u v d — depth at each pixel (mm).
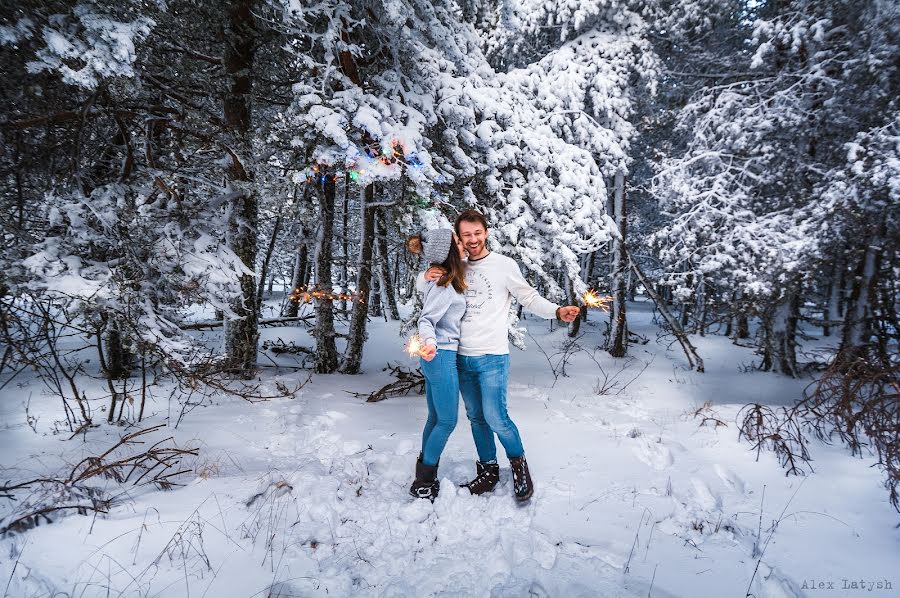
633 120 11969
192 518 2416
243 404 4773
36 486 2625
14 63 3014
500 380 2738
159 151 5059
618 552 2250
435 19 5797
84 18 2783
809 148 8633
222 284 4230
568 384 7633
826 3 8094
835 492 2854
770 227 8383
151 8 3381
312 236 7605
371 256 7656
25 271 3209
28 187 3777
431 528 2520
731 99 9125
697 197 9320
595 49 9930
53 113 3576
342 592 1982
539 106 8781
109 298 3438
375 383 6672
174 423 3941
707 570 2111
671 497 2801
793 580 2033
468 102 6031
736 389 7941
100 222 3523
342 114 4777
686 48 11562
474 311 2762
